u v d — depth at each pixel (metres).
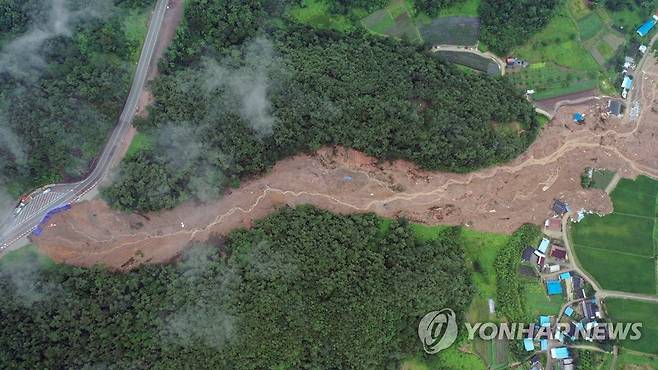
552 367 78.56
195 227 75.62
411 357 75.31
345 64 81.12
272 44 80.88
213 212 76.50
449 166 81.50
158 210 75.00
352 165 81.12
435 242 78.62
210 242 75.25
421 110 81.06
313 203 78.94
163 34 80.12
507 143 82.56
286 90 78.62
